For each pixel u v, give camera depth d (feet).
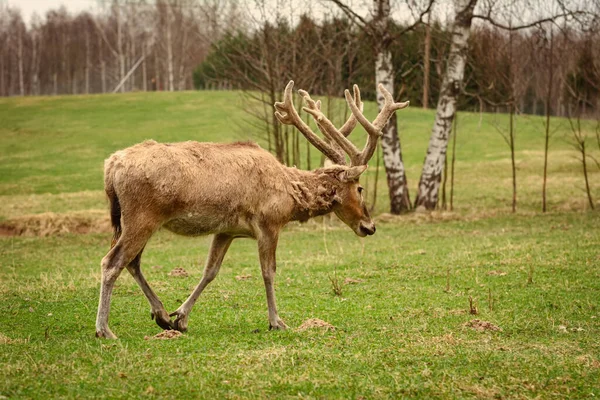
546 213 74.84
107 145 142.00
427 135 144.25
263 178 29.07
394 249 54.03
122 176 26.86
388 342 26.50
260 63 75.20
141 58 285.02
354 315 32.04
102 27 305.32
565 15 72.49
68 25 309.83
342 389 21.03
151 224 27.12
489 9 74.23
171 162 27.30
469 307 33.19
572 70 84.64
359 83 96.17
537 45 78.33
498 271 41.70
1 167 124.57
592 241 51.70
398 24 82.84
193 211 27.71
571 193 88.02
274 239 29.53
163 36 257.55
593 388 21.40
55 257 55.62
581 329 28.76
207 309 33.83
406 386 21.31
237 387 20.90
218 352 24.77
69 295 37.47
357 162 31.91
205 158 28.17
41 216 74.54
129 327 30.07
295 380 21.56
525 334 28.09
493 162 116.67
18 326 30.22
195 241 64.34
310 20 78.69
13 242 65.87
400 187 79.10
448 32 76.74
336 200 31.45
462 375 22.44
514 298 34.83
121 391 20.33
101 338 26.81
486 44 79.61
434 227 67.87
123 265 27.04
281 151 75.72
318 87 87.45
